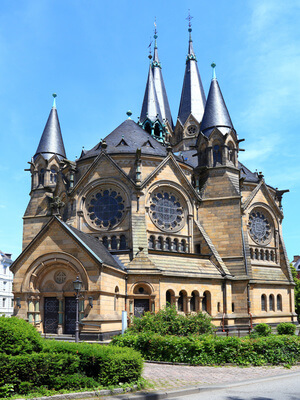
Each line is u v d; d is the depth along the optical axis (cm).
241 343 2442
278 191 6450
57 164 6097
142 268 3853
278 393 1667
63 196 5009
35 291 3466
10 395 1479
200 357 2383
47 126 6325
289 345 2520
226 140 5197
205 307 4322
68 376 1636
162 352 2472
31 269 3466
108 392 1595
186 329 2909
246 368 2292
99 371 1716
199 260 4491
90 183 4578
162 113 8600
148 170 4691
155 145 5116
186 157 7356
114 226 4409
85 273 3275
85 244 3319
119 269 3612
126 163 4641
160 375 2022
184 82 8706
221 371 2184
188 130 8319
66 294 3397
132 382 1725
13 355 1582
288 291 5788
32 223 5769
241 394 1653
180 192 4800
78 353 1714
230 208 4888
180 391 1670
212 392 1706
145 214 4409
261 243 5853
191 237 4797
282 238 6072
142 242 4197
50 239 3444
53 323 3441
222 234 4856
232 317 4416
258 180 6150
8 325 1622
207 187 5069
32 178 6094
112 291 3459
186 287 4122
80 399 1517
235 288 4641
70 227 3612
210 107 5516
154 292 3797
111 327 3331
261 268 5672
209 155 5206
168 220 4694
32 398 1464
